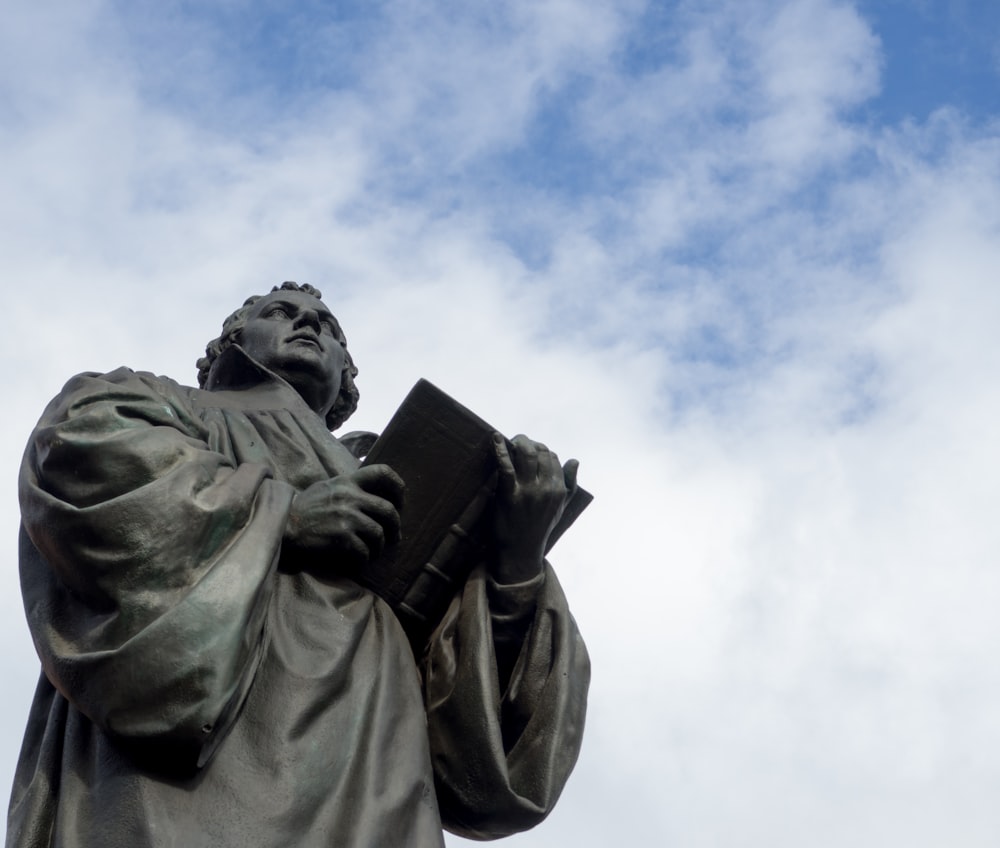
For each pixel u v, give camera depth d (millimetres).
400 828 9250
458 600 10586
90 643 9133
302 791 9031
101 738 9219
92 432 9625
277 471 10820
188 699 8859
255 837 8797
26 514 9562
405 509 10539
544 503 10469
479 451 10531
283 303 12594
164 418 9961
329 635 9805
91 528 9242
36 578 9695
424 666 10445
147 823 8719
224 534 9406
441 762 10047
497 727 10039
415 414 10508
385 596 10570
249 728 9195
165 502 9320
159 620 8977
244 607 9102
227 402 11352
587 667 10617
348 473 10891
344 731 9406
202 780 8953
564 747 10250
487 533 10609
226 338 12695
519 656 10500
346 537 10148
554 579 10727
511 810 9969
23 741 10000
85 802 9062
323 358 12242
